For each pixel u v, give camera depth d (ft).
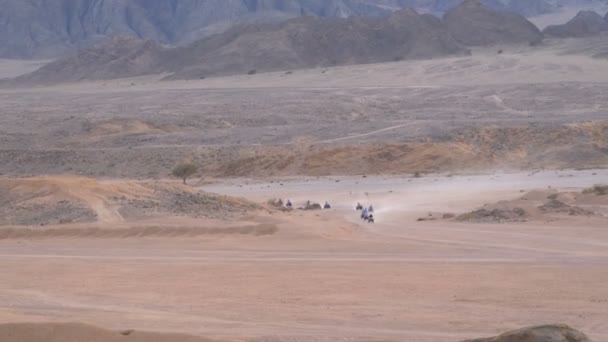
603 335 215.10
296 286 309.01
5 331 162.40
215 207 525.75
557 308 257.55
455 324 231.71
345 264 367.45
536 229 498.69
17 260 389.80
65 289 309.22
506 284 306.35
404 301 273.75
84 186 524.93
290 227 474.90
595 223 515.91
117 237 454.40
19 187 524.11
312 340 202.59
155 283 322.14
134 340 159.84
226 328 223.10
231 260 384.88
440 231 500.74
